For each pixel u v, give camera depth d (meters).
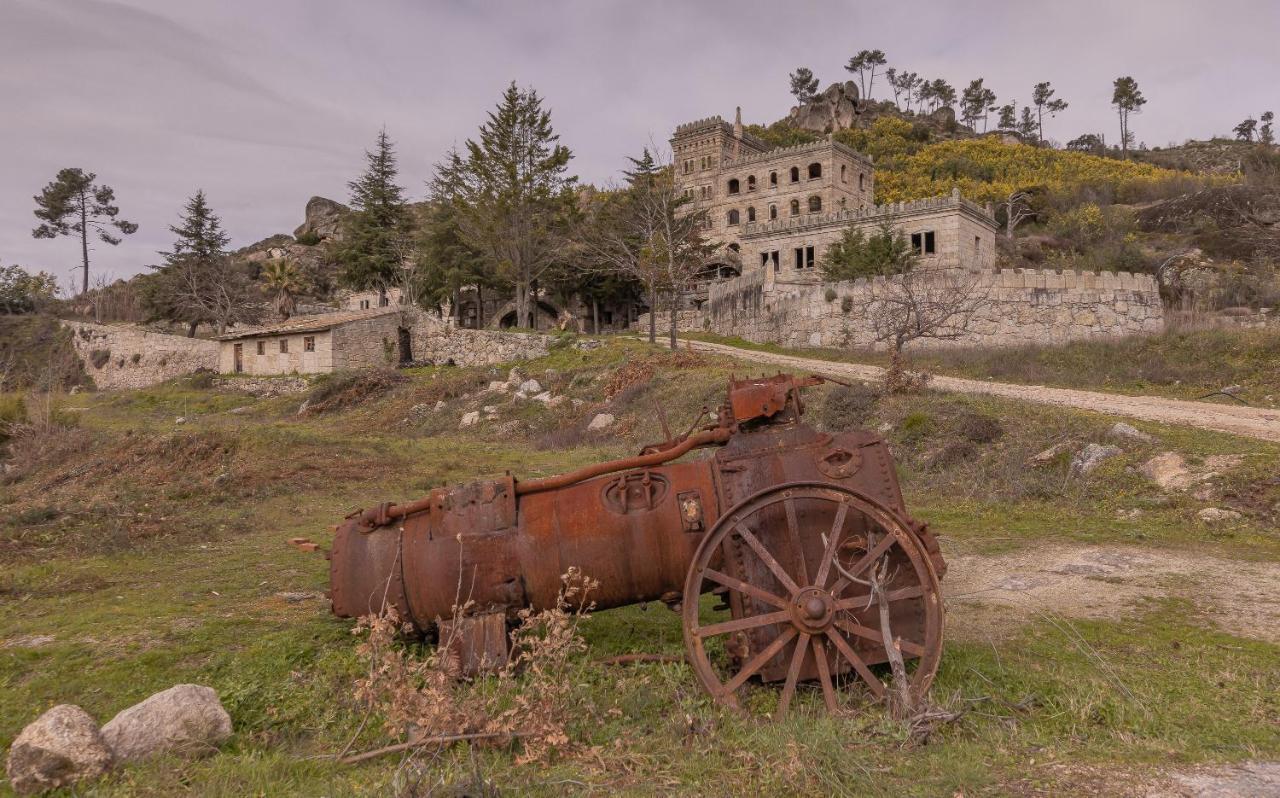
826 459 5.46
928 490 13.40
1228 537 9.83
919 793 3.66
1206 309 41.47
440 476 17.42
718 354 32.91
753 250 61.12
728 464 5.49
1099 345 27.62
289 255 106.50
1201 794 3.55
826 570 4.93
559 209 54.19
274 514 13.68
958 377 26.39
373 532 6.08
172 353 55.88
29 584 8.98
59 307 87.75
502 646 5.42
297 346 46.12
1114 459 12.76
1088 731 4.45
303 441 20.73
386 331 45.75
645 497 5.58
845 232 51.91
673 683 5.22
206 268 77.38
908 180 99.25
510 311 64.50
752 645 5.09
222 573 9.43
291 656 6.07
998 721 4.59
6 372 42.94
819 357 34.44
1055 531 10.62
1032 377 25.11
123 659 6.17
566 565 5.58
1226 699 4.90
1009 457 13.64
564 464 18.41
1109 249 59.56
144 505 14.41
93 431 24.53
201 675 5.82
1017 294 33.31
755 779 3.89
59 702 5.41
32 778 4.04
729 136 80.25
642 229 46.50
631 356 31.12
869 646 5.15
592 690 5.18
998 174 101.75
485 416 27.70
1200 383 21.73
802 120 135.88
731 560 5.22
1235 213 64.94
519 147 51.75
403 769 4.04
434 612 5.81
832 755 4.00
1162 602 7.32
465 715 4.48
